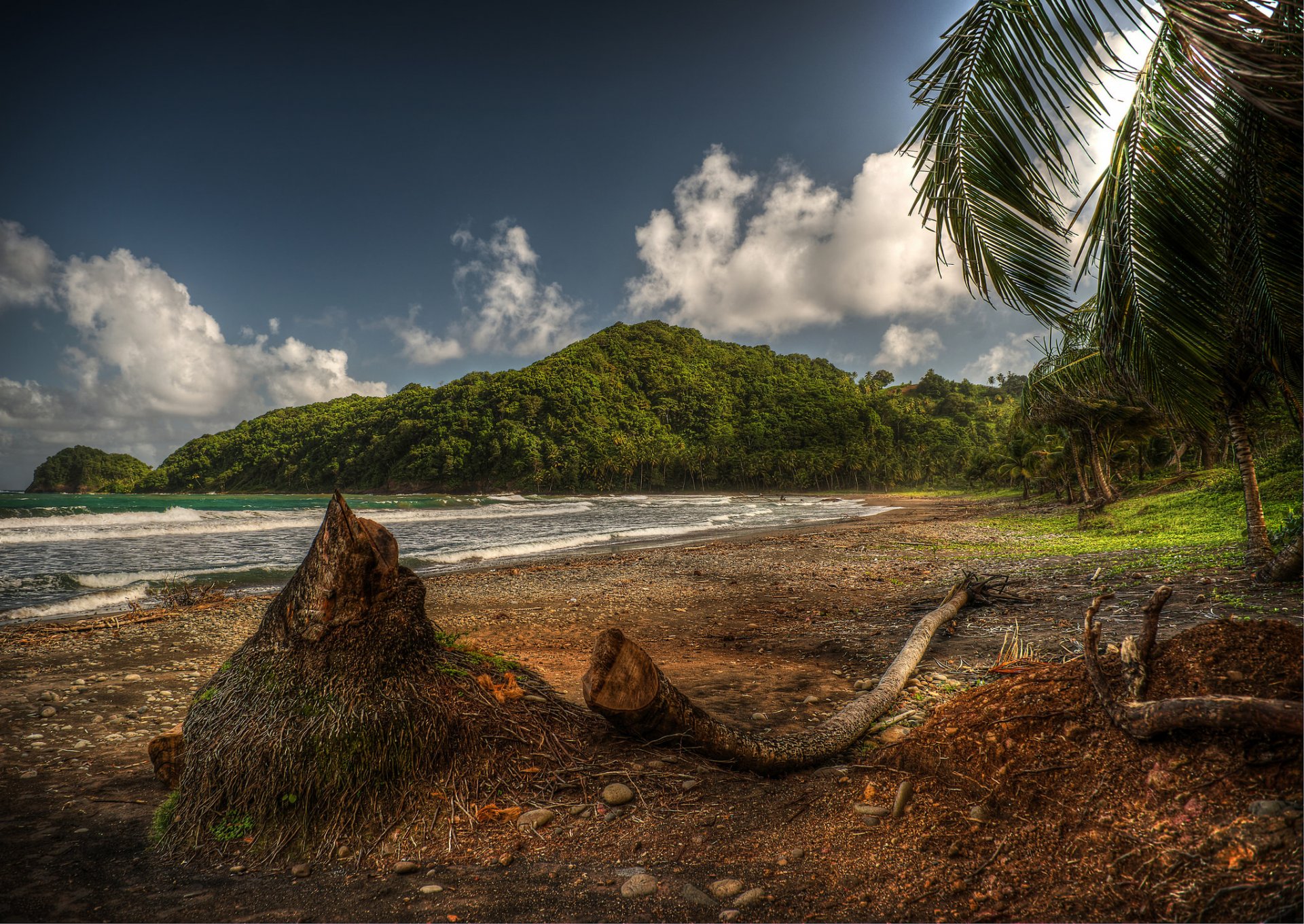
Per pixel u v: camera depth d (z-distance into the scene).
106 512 41.34
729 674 5.89
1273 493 17.03
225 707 3.25
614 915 2.24
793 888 2.28
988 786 2.54
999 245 3.47
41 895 2.60
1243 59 2.24
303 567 3.43
